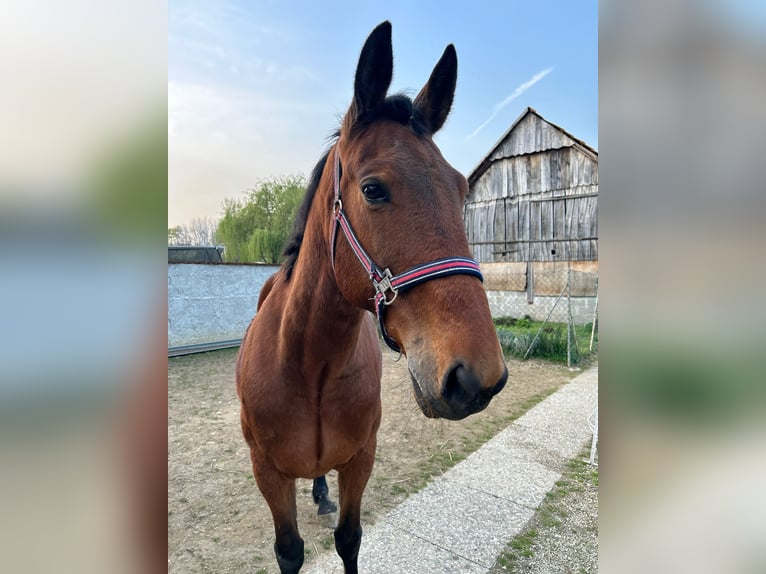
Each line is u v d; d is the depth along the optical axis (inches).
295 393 63.4
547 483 119.8
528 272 436.5
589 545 93.0
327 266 58.1
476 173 469.1
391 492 114.8
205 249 427.2
